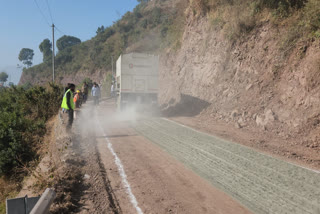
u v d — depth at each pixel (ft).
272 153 22.25
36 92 58.03
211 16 58.80
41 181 15.76
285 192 14.65
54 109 55.83
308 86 28.55
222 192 15.20
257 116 32.73
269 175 17.17
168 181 17.08
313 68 28.81
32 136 38.01
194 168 19.26
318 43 30.07
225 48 49.29
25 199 8.41
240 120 34.65
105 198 14.57
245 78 40.83
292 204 13.28
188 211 13.17
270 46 37.99
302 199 13.69
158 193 15.33
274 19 39.14
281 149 23.35
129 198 14.73
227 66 47.26
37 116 54.90
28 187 15.98
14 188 26.20
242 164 19.51
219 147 24.29
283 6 38.17
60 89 60.95
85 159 21.44
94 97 66.39
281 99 31.76
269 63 36.96
